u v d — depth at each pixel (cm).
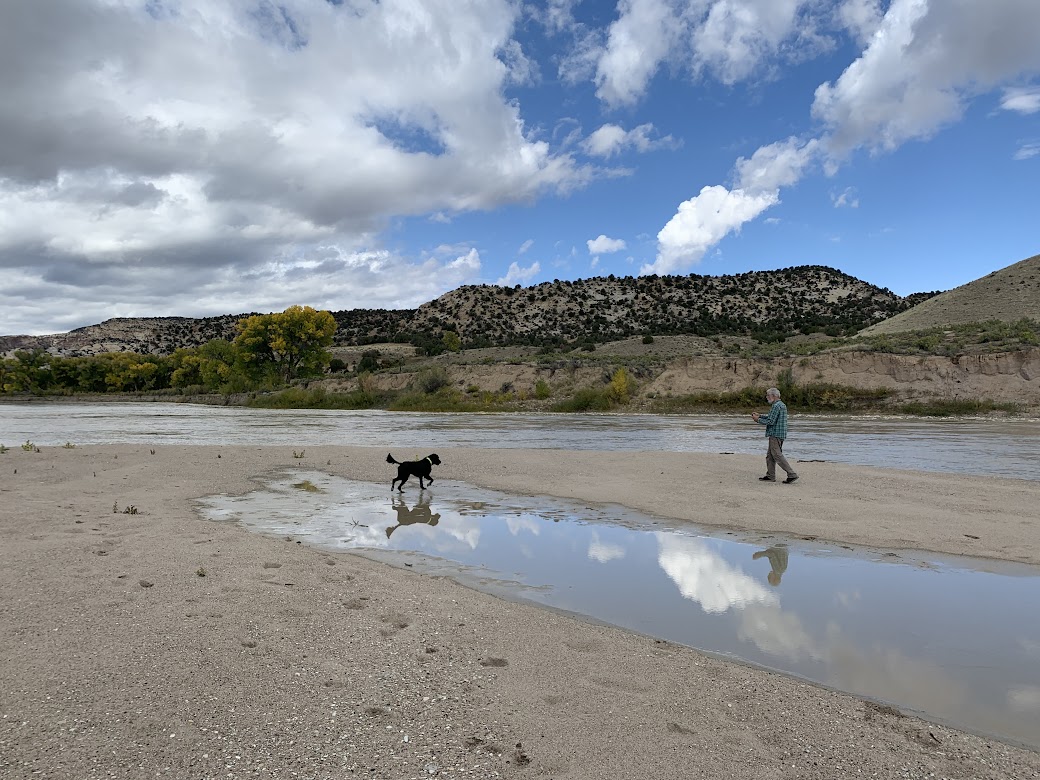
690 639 511
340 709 368
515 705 382
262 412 4606
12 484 1138
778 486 1201
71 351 14850
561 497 1123
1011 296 6525
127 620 492
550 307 12669
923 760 335
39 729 330
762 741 349
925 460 1717
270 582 604
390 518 962
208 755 313
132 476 1267
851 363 4050
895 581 664
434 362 6819
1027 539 819
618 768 315
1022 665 465
